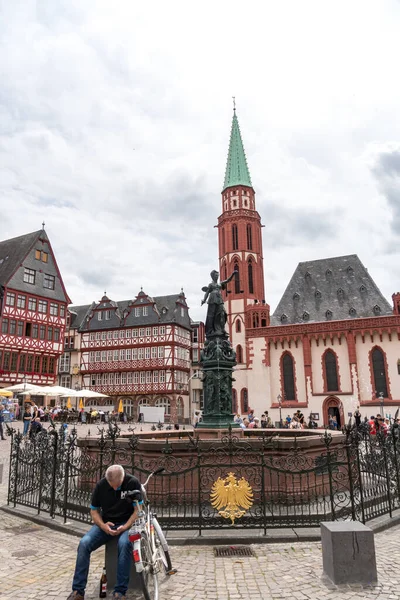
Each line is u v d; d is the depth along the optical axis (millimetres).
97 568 7219
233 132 67750
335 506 9766
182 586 6398
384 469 10688
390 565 7098
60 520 9688
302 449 10609
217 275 15797
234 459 10523
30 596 6148
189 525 8875
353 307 51969
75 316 73312
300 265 58625
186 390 65875
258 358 51312
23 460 11367
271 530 8719
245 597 6031
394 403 45438
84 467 10422
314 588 6285
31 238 53281
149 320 65250
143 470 9266
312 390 48625
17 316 48969
